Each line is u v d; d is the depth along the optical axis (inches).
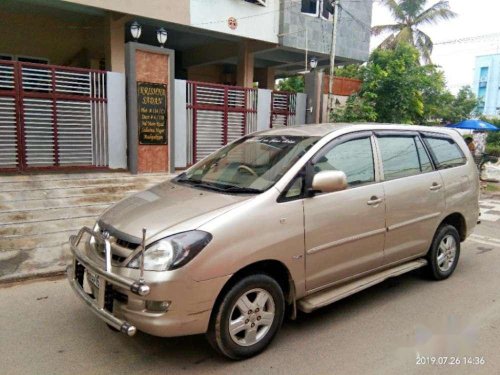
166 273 107.1
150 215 123.6
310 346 131.3
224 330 116.3
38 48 447.2
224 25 441.7
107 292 114.7
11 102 304.2
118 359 122.9
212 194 133.4
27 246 213.9
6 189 283.1
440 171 186.7
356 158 154.6
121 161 358.9
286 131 165.8
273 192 128.0
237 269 115.7
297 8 487.8
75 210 269.7
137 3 380.2
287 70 692.1
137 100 352.8
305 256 132.3
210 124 413.7
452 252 196.1
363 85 550.9
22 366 118.3
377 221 154.3
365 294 174.4
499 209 378.9
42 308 154.8
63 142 329.4
